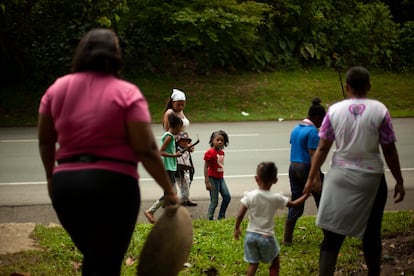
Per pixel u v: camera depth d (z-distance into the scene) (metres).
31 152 14.13
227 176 11.49
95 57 3.45
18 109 20.17
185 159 8.34
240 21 21.89
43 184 10.73
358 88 4.59
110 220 3.38
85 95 3.41
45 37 23.06
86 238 3.44
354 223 4.56
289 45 25.98
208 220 7.64
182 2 22.17
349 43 27.03
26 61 22.16
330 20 27.02
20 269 5.43
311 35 26.47
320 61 26.53
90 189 3.29
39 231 6.77
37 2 20.70
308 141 6.38
